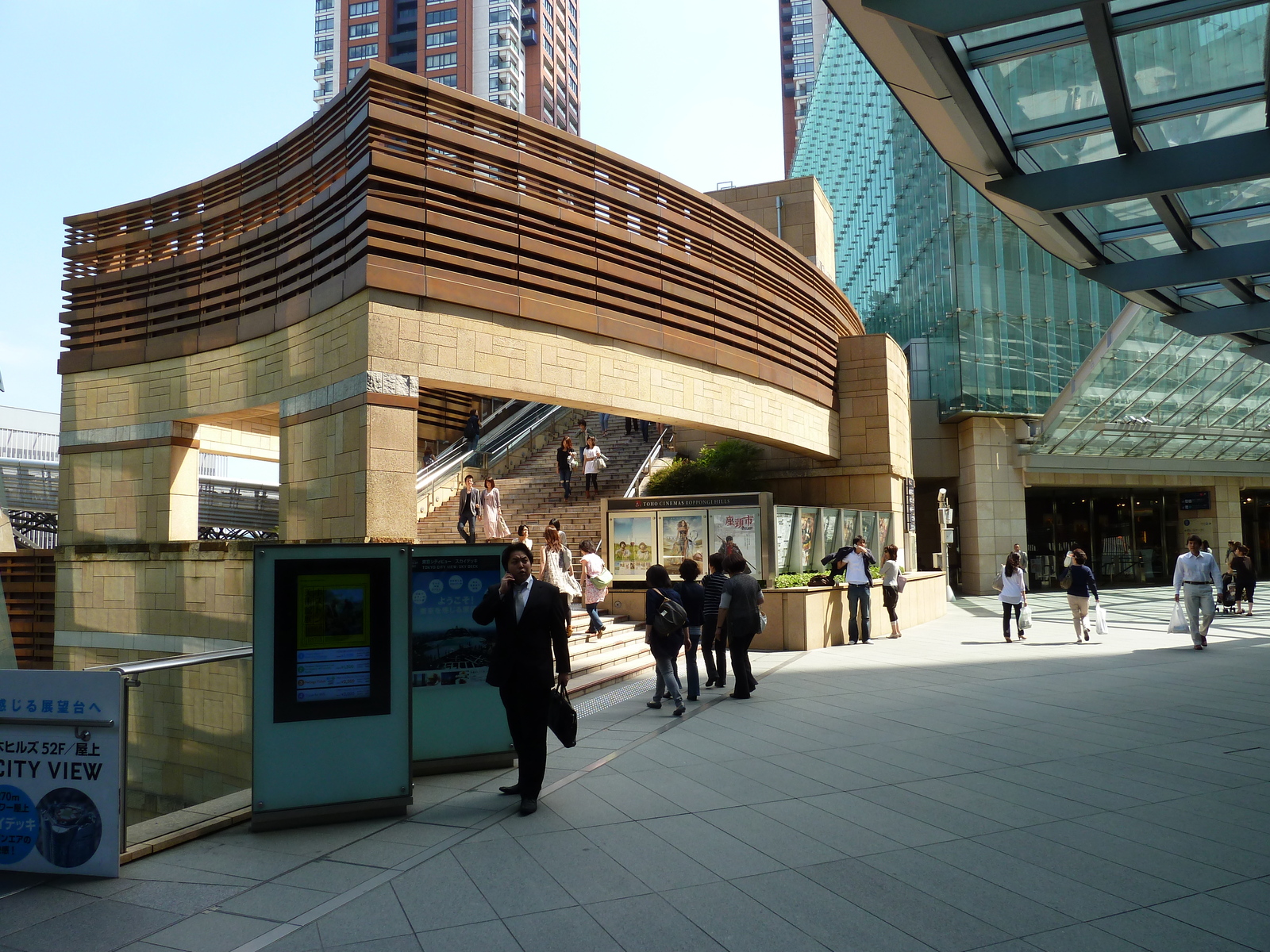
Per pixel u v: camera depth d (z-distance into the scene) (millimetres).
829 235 29688
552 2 103438
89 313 17578
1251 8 7477
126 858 4957
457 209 13141
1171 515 35438
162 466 16391
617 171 16109
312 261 13555
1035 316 30734
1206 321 14086
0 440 33000
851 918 4098
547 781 6703
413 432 12281
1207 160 8672
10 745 4926
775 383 19438
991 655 14164
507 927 4027
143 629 15789
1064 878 4590
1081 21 7219
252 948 3840
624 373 15375
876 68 7633
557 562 13195
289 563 5770
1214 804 5965
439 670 7164
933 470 32062
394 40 93688
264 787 5598
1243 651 14586
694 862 4863
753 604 10305
